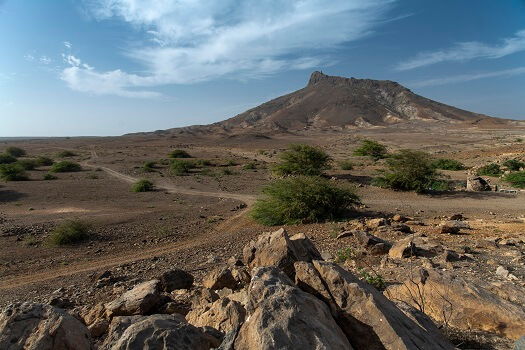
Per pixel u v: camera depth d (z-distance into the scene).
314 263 4.66
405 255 10.12
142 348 3.43
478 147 67.12
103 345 3.95
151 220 21.33
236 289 7.47
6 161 59.09
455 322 5.38
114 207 25.52
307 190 19.12
